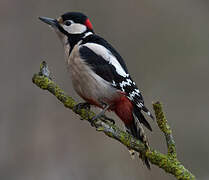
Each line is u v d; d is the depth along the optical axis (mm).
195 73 14570
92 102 9188
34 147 13055
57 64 14070
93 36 9508
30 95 13641
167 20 15180
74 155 13016
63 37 9586
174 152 7281
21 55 14148
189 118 13859
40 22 14477
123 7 14992
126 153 12961
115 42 14727
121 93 8992
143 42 14812
